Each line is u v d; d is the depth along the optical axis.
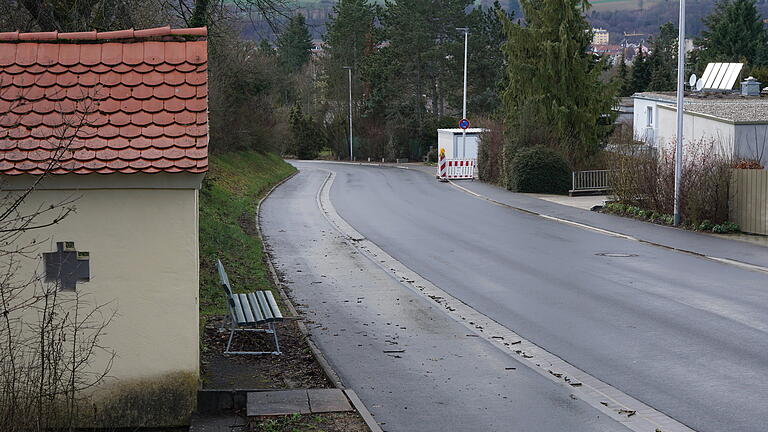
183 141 8.95
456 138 54.41
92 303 8.95
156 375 9.09
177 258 9.04
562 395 10.41
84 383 8.76
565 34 41.78
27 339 8.34
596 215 30.28
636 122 51.50
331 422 9.00
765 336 13.23
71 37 9.77
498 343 13.03
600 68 42.75
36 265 8.84
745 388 10.59
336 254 22.39
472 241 24.50
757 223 24.64
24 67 9.52
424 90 84.75
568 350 12.56
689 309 15.23
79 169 8.65
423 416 9.62
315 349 12.29
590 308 15.44
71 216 8.88
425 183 47.84
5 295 8.53
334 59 92.69
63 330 8.63
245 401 9.60
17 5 17.72
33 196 8.80
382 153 85.69
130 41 9.82
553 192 39.84
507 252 22.34
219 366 11.27
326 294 17.06
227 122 44.19
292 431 8.70
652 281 18.02
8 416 7.45
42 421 7.68
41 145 8.80
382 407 9.95
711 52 76.00
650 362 11.84
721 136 34.28
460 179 50.00
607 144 43.97
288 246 23.86
